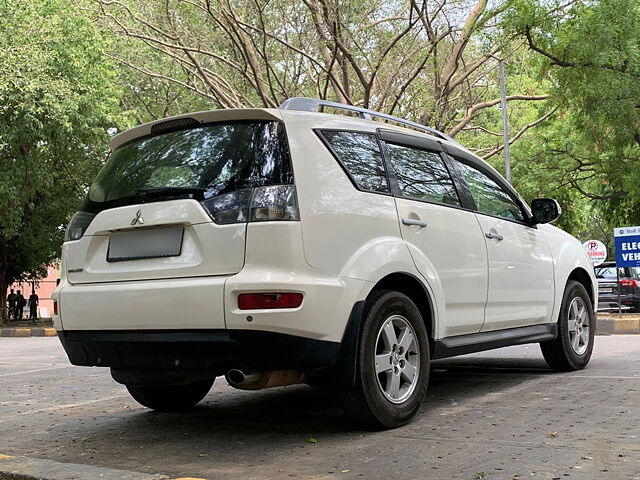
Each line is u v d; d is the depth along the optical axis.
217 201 4.07
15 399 6.59
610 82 16.62
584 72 17.19
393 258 4.48
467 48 21.12
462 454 3.76
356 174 4.52
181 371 4.23
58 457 4.17
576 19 17.19
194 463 3.86
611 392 5.49
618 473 3.30
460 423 4.57
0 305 27.06
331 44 17.20
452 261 5.08
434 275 4.85
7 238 24.44
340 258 4.18
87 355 4.45
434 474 3.40
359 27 17.55
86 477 3.41
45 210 25.88
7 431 5.03
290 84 20.38
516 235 5.98
